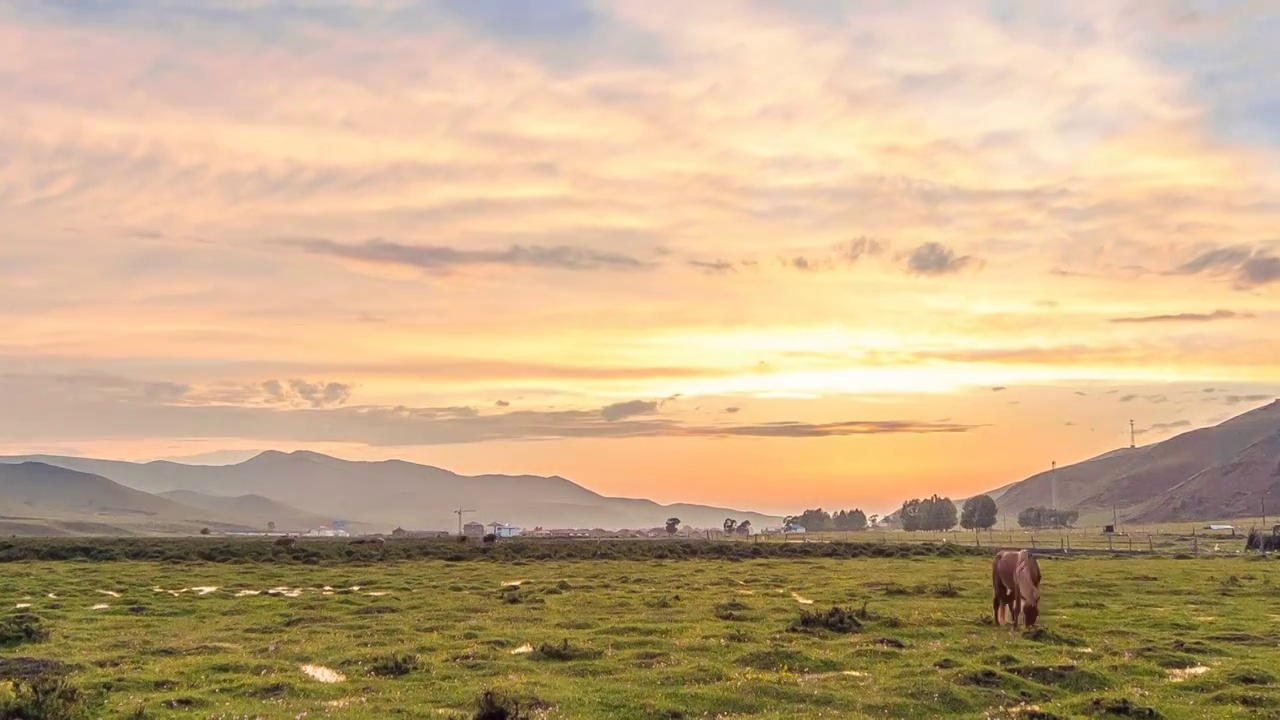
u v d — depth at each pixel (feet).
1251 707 73.31
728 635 104.17
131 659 93.45
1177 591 154.61
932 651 95.40
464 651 95.71
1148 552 301.22
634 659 91.91
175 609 136.98
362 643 103.45
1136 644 101.40
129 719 66.80
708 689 77.20
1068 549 330.95
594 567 224.94
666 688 78.13
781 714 70.38
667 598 143.13
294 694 76.79
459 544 310.24
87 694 71.10
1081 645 100.42
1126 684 82.12
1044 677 83.05
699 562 246.27
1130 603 138.31
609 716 69.31
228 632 113.91
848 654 93.66
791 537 584.40
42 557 254.68
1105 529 588.50
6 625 107.76
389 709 70.95
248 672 86.48
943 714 72.38
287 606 140.77
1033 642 101.55
